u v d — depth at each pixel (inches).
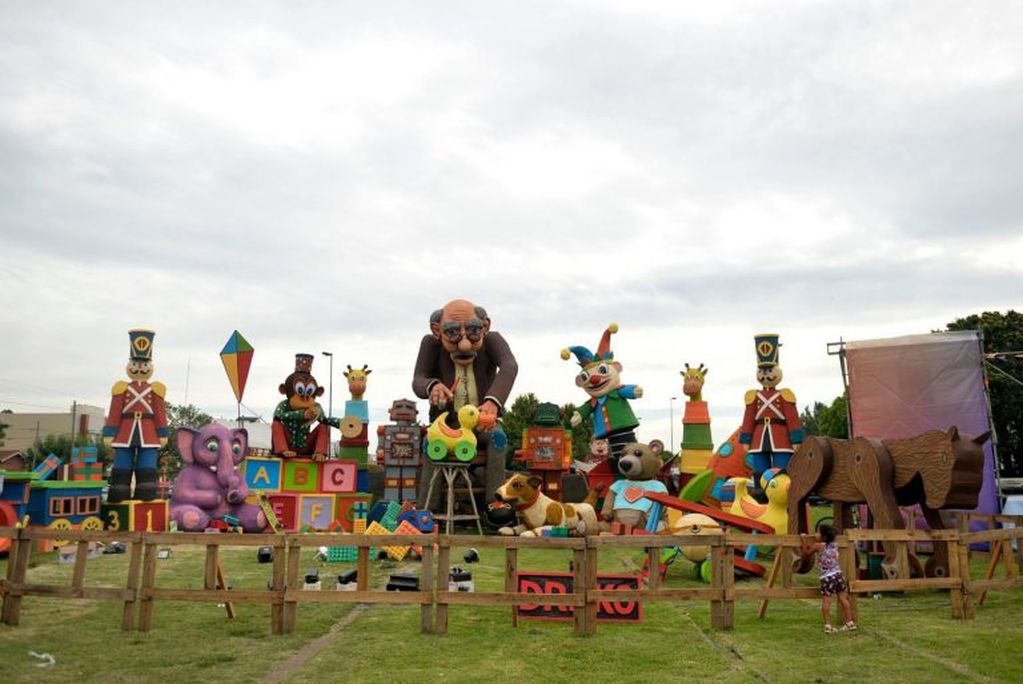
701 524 575.8
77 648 326.0
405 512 689.0
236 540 356.8
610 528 688.4
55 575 555.5
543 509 663.1
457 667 299.7
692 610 421.4
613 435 850.8
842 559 375.9
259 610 406.6
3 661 304.2
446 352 909.2
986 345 1581.0
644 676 289.9
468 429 781.3
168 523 793.6
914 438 502.0
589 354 874.1
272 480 837.2
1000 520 602.2
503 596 353.7
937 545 494.0
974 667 302.5
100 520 764.0
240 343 780.0
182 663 304.0
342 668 297.3
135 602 363.3
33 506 718.5
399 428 852.6
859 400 812.6
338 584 481.4
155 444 807.7
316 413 864.9
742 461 871.1
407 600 354.0
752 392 823.1
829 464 538.0
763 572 561.3
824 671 297.1
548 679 285.3
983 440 489.7
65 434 2945.4
